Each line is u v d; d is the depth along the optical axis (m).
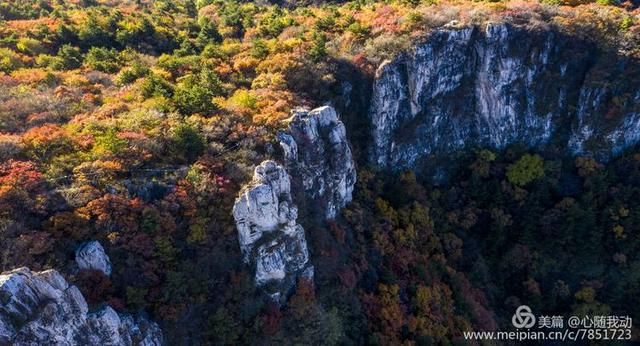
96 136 42.56
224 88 55.75
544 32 67.50
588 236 62.78
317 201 48.91
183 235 37.69
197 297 36.38
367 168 65.06
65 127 44.00
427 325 47.53
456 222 65.94
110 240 34.62
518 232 65.31
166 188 39.31
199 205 38.91
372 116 65.44
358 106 65.38
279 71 59.44
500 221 64.75
